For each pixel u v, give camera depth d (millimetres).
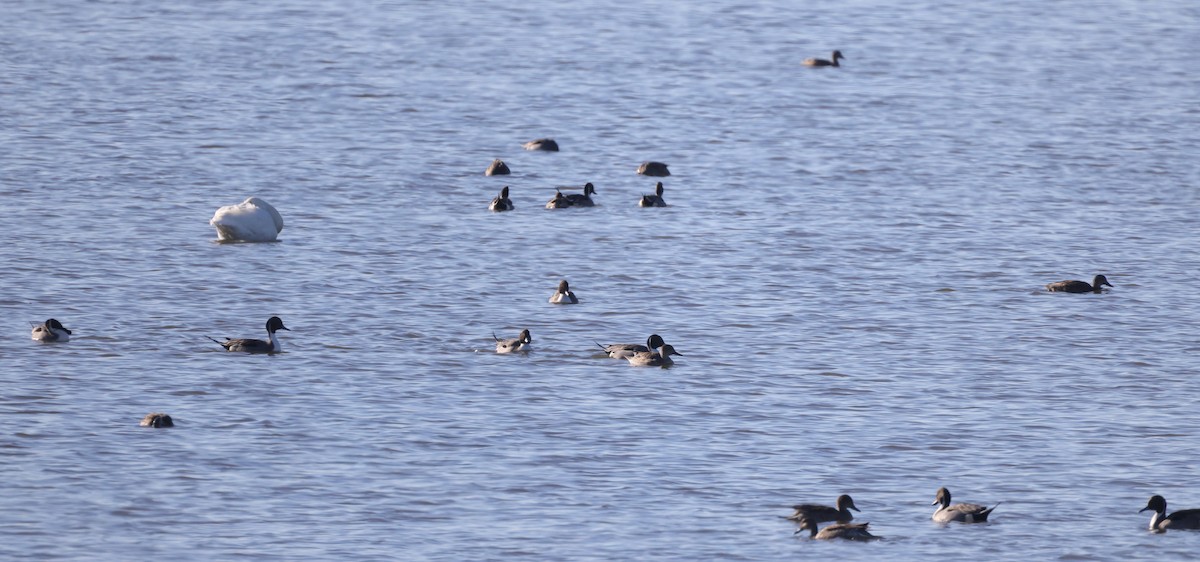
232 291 53062
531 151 78438
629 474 37531
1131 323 51031
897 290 54688
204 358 45844
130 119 82375
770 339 48844
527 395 43125
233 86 92438
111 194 66875
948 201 68688
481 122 85188
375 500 35781
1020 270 57625
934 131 84312
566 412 41812
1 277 53875
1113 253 60250
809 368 45969
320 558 32594
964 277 56562
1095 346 48469
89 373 44188
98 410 41156
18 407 41188
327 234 61375
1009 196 69812
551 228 63062
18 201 65000
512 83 96562
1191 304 53375
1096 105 92250
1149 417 42000
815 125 85875
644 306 52312
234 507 35219
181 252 58062
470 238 61156
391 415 41344
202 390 42969
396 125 83562
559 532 34125
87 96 87938
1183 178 73812
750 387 44125
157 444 38875
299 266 56531
